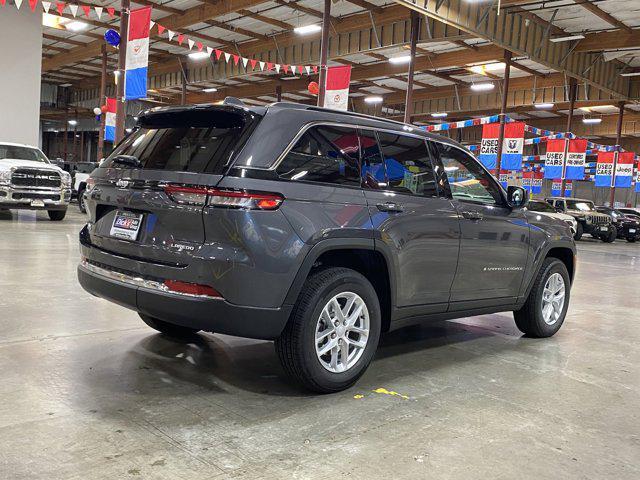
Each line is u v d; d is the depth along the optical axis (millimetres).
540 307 5160
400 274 3750
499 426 3082
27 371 3443
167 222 3119
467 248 4246
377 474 2449
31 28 18078
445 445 2791
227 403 3174
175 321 3121
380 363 4195
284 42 23797
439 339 5062
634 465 2695
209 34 24391
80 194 17172
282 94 34719
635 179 38812
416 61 25422
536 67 25422
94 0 20484
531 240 4918
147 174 3242
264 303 3053
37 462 2367
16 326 4410
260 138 3148
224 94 35594
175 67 30188
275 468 2445
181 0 19969
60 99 41688
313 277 3314
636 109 32562
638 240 26641
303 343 3215
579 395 3689
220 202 2951
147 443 2609
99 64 33281
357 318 3566
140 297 3203
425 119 37750
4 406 2916
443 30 19125
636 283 10055
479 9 17672
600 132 35562
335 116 3596
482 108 29750
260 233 2996
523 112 35125
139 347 4094
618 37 20469
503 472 2543
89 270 3619
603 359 4652
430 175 4098
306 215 3184
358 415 3115
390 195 3717
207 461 2473
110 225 3453
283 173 3166
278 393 3385
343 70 16000
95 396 3135
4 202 12633
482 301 4543
